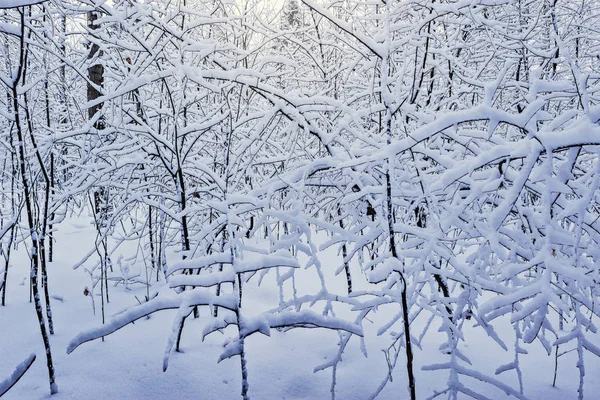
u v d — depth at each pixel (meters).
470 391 2.27
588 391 2.60
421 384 2.66
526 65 3.77
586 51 4.03
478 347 3.16
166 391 2.52
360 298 3.89
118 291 4.14
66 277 4.39
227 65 3.21
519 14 3.51
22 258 4.98
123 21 2.91
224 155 3.49
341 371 2.81
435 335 3.31
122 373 2.67
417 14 3.08
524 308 2.07
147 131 3.22
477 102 4.27
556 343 2.26
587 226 2.55
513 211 2.83
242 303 3.79
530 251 2.47
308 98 3.07
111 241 5.68
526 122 2.18
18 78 2.44
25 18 2.69
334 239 2.99
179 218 3.41
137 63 3.19
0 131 3.93
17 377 1.79
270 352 2.99
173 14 3.00
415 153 3.14
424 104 3.73
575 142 2.12
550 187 2.26
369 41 2.54
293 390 2.60
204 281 2.11
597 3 4.06
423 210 3.59
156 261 4.61
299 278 4.45
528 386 2.65
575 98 3.45
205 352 2.94
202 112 3.84
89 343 3.04
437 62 3.40
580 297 2.25
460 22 3.28
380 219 2.75
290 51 4.06
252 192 3.17
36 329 3.28
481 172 2.75
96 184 3.63
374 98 3.35
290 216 2.98
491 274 2.81
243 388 2.19
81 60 3.58
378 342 3.16
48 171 4.42
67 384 2.54
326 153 3.91
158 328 3.29
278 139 4.18
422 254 2.54
